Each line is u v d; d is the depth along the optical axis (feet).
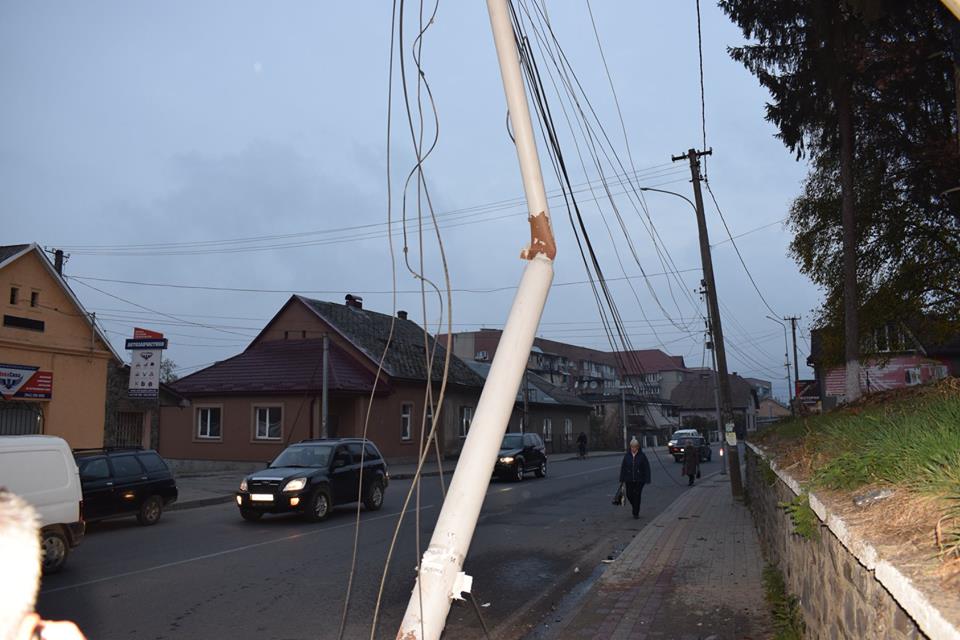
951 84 52.44
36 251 69.00
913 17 48.57
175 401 85.81
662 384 346.95
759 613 23.75
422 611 11.11
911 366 107.76
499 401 12.10
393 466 110.83
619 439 217.77
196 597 28.50
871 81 54.29
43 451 33.06
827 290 69.41
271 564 34.96
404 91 14.96
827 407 110.52
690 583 28.91
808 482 15.70
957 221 61.00
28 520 5.30
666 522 48.26
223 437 114.01
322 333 120.26
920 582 7.70
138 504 48.01
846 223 57.41
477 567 35.88
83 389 73.72
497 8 13.50
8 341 65.62
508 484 84.58
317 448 54.34
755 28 57.21
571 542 43.01
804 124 60.08
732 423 67.00
